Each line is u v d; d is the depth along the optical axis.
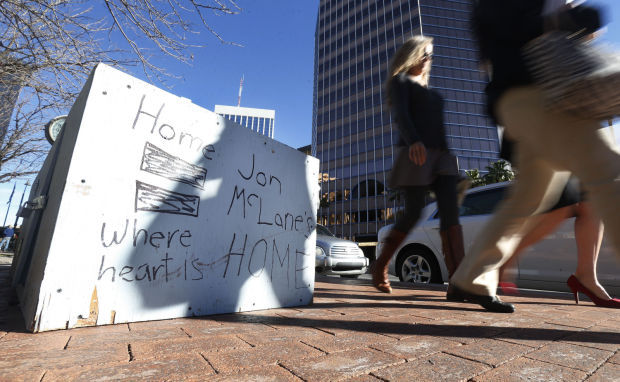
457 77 46.22
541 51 1.18
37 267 1.51
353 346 1.25
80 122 1.43
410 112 2.60
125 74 1.58
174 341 1.25
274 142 2.30
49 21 3.65
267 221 2.18
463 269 1.97
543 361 1.12
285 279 2.25
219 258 1.88
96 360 1.01
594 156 1.08
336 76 54.97
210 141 1.91
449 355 1.17
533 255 3.82
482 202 4.41
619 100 1.02
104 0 3.53
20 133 6.08
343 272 6.82
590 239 2.48
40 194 2.13
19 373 0.88
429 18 47.84
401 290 3.56
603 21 1.12
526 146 1.35
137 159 1.59
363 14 54.34
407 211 2.50
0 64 4.17
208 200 1.86
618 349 1.27
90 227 1.43
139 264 1.57
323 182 51.25
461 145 43.22
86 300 1.41
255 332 1.45
